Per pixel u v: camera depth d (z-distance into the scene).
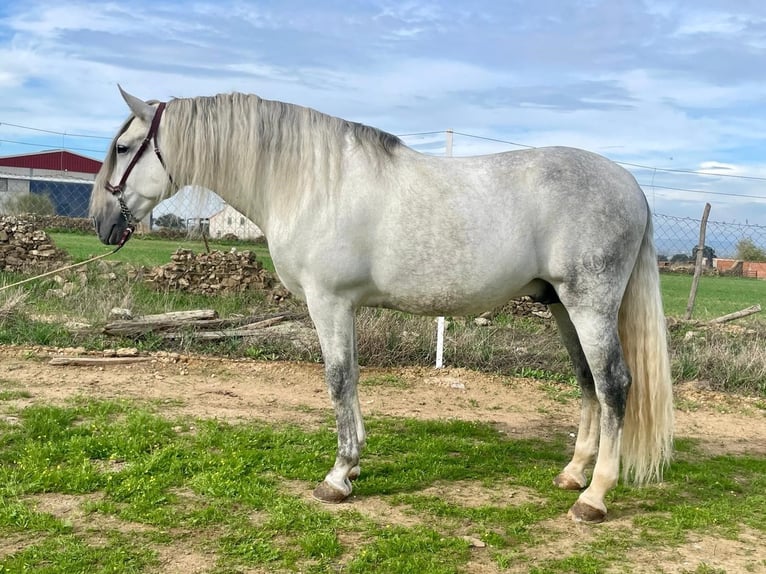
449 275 3.32
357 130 3.45
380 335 7.13
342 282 3.37
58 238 19.81
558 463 4.36
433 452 4.42
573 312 3.37
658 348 3.44
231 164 3.50
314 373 6.70
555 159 3.40
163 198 3.73
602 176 3.38
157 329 7.44
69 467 3.77
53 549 2.90
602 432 3.42
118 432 4.36
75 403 5.20
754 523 3.48
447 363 7.18
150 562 2.83
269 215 3.51
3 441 4.15
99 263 11.87
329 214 3.30
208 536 3.09
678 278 23.81
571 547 3.15
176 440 4.36
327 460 4.09
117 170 3.71
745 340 7.84
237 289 10.69
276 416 5.19
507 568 2.92
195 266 10.76
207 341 7.36
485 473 4.09
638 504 3.72
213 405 5.43
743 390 6.66
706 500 3.81
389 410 5.61
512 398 6.20
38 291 9.50
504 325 8.79
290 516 3.27
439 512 3.45
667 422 3.46
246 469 3.88
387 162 3.38
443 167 3.40
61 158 41.88
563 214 3.29
